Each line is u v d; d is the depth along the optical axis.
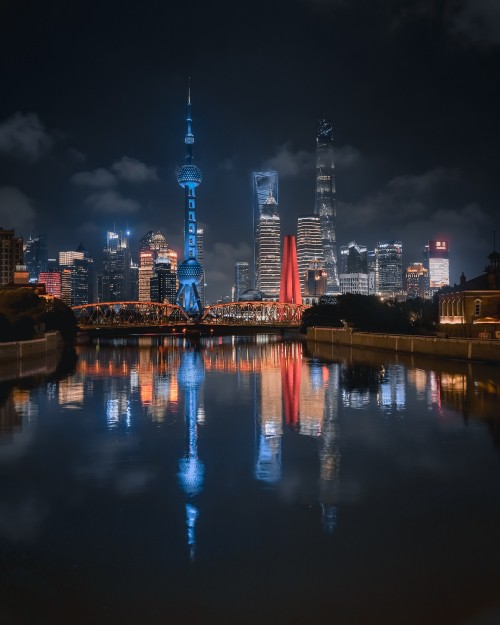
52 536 18.30
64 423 36.75
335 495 21.86
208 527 18.89
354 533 18.33
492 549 17.19
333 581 15.46
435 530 18.52
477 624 13.66
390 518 19.50
